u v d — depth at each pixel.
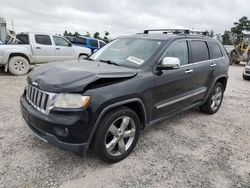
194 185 2.75
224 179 2.89
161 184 2.74
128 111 3.05
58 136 2.63
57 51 10.15
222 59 5.24
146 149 3.51
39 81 2.91
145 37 4.11
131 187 2.66
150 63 3.45
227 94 7.60
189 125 4.57
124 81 2.99
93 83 2.71
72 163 3.04
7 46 8.90
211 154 3.47
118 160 3.11
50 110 2.66
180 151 3.51
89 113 2.63
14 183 2.61
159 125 4.47
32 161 3.04
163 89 3.58
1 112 4.70
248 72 10.93
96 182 2.71
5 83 7.53
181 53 4.05
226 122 4.87
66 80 2.75
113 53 4.02
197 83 4.45
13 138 3.60
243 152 3.59
